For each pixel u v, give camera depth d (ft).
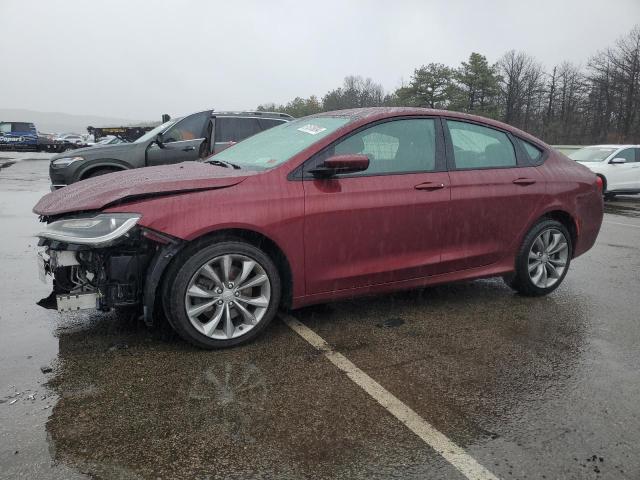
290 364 10.61
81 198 10.78
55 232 10.07
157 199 10.48
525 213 14.62
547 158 15.52
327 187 11.78
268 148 13.17
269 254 11.73
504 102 242.58
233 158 13.67
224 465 7.39
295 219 11.34
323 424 8.46
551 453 7.84
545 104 241.35
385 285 12.83
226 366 10.44
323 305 14.38
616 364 10.99
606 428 8.55
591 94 207.31
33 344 11.30
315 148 11.86
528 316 13.88
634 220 35.45
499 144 14.67
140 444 7.81
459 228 13.51
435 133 13.50
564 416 8.88
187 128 27.84
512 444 8.05
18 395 9.14
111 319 12.80
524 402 9.32
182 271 10.55
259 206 11.02
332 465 7.45
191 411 8.73
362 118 12.59
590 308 14.67
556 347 11.83
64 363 10.42
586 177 16.14
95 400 9.02
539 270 15.33
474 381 10.09
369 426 8.44
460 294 15.75
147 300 10.48
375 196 12.19
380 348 11.55
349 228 11.95
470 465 7.52
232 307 11.29
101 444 7.79
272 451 7.73
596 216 16.39
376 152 12.57
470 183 13.58
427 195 12.88
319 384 9.80
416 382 9.99
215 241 10.90
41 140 134.10
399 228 12.59
